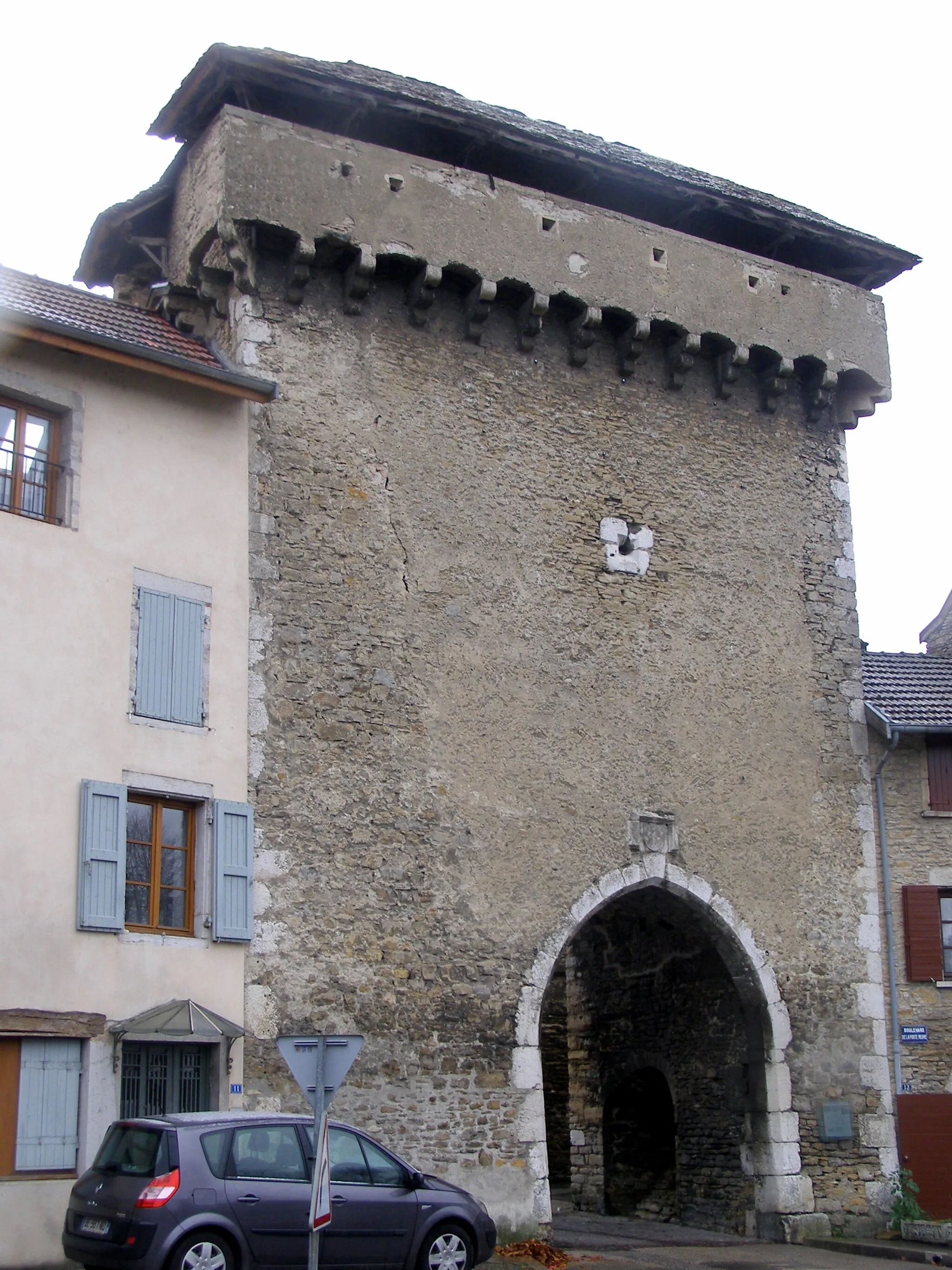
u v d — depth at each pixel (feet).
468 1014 42.29
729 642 50.26
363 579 43.80
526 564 46.91
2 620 36.09
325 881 40.88
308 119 47.42
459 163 49.83
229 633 40.93
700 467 51.44
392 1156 32.89
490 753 44.68
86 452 38.96
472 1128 41.45
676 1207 51.90
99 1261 28.76
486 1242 33.50
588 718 46.73
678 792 47.83
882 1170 48.19
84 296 44.04
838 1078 48.39
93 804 36.52
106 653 37.96
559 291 48.26
